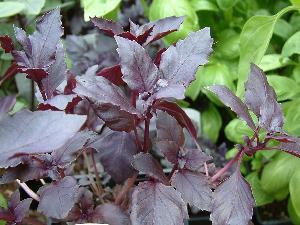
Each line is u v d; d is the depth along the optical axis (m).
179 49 0.19
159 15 0.36
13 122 0.14
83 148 0.21
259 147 0.19
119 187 0.25
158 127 0.20
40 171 0.19
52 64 0.21
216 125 0.39
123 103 0.17
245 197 0.18
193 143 0.29
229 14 0.42
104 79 0.18
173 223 0.17
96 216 0.20
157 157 0.32
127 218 0.20
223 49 0.41
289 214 0.34
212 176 0.22
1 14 0.30
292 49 0.32
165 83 0.18
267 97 0.20
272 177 0.32
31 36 0.21
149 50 0.30
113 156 0.22
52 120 0.13
